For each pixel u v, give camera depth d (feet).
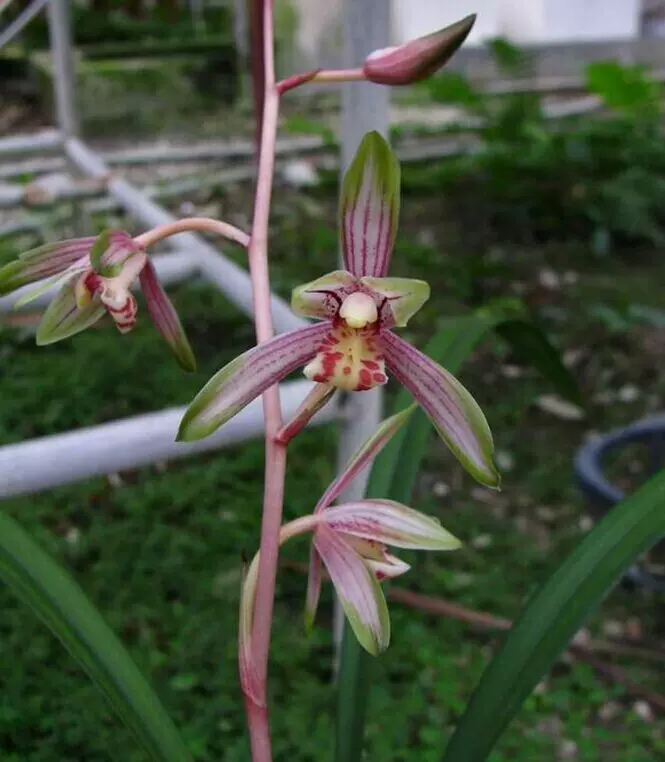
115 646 0.61
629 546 0.64
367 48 0.89
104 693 0.59
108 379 1.73
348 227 0.49
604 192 2.56
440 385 0.49
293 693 1.12
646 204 2.56
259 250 0.55
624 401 1.83
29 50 4.50
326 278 0.48
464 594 1.29
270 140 0.56
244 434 0.81
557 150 2.65
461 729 0.63
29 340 1.92
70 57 2.07
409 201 2.93
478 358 1.99
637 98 2.59
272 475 0.54
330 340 0.50
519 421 1.76
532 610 0.64
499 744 1.05
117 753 1.00
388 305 0.49
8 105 4.25
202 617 1.21
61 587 0.62
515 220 2.69
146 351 1.86
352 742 0.69
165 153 2.94
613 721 1.12
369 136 0.48
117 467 0.77
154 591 1.25
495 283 2.31
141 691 0.60
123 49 4.22
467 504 1.53
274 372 0.49
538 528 1.47
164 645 1.18
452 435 0.50
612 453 1.68
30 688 1.09
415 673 1.15
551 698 1.12
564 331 2.09
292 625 1.23
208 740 1.03
